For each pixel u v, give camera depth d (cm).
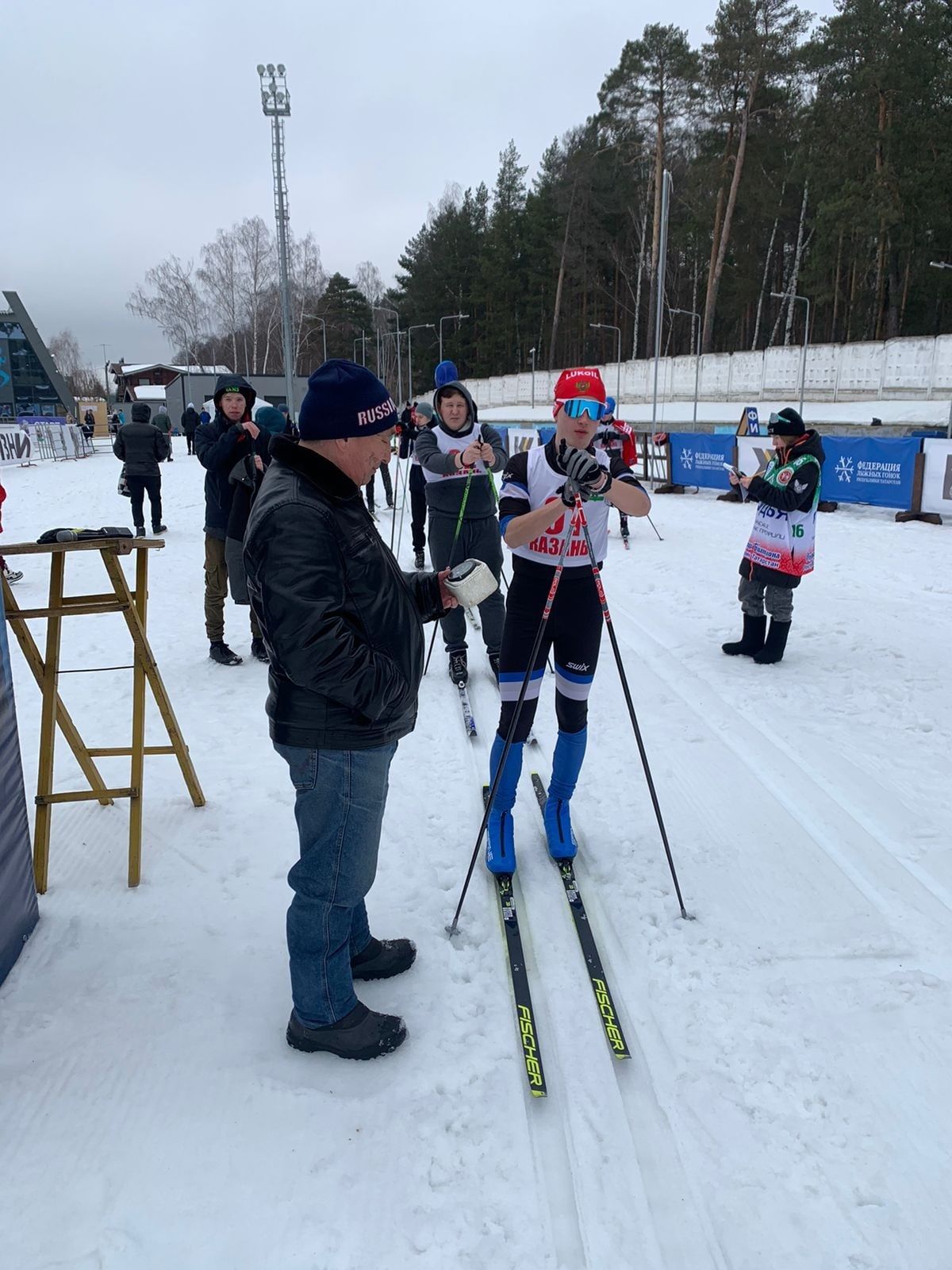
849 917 263
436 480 486
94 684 497
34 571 827
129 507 1352
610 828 320
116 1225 162
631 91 3822
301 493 170
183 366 6969
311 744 183
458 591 199
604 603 257
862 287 3994
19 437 2281
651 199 4531
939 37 3316
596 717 436
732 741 400
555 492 271
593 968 238
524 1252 160
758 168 3709
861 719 421
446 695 484
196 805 334
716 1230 165
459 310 6488
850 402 3378
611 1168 179
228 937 253
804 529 483
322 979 200
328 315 7438
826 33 3406
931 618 596
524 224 5731
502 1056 209
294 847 305
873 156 3369
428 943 253
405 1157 180
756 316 4594
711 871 290
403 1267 156
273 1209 167
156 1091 195
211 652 537
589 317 5603
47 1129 184
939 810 329
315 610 166
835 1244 162
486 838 314
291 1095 195
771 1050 211
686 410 3916
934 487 1006
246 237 6531
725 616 629
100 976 233
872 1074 203
